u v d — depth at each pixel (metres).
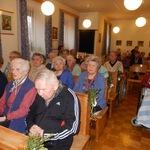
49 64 3.13
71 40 6.54
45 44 4.86
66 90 1.26
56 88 1.21
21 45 3.89
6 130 0.93
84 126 1.59
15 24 3.78
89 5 5.64
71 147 1.40
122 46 9.03
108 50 9.03
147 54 8.56
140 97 2.60
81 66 3.52
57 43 5.61
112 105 2.97
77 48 6.96
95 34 6.95
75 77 2.79
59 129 1.20
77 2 5.28
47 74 1.17
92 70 2.10
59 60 2.45
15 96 1.59
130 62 5.93
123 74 3.88
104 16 7.61
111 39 9.19
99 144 2.13
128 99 4.04
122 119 2.91
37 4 4.43
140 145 2.15
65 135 1.20
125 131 2.50
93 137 2.27
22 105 1.53
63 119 1.24
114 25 9.00
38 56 2.73
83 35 7.18
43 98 1.26
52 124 1.23
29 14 4.19
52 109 1.23
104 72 2.73
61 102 1.22
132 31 8.70
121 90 3.82
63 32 5.73
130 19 8.44
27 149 0.77
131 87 4.85
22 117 1.54
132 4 2.55
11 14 3.64
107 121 2.80
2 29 3.46
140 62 5.98
